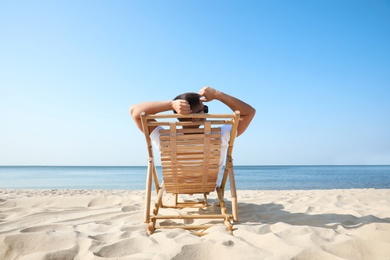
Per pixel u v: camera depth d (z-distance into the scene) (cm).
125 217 308
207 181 275
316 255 155
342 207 374
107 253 170
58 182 2017
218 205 367
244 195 596
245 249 165
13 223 281
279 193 667
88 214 324
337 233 206
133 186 1595
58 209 351
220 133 235
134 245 183
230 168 252
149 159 245
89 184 1766
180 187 285
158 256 155
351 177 2764
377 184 1634
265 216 308
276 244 176
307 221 274
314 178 2561
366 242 175
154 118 219
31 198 426
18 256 173
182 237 192
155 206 256
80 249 175
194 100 233
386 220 276
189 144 235
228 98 235
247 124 248
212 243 171
